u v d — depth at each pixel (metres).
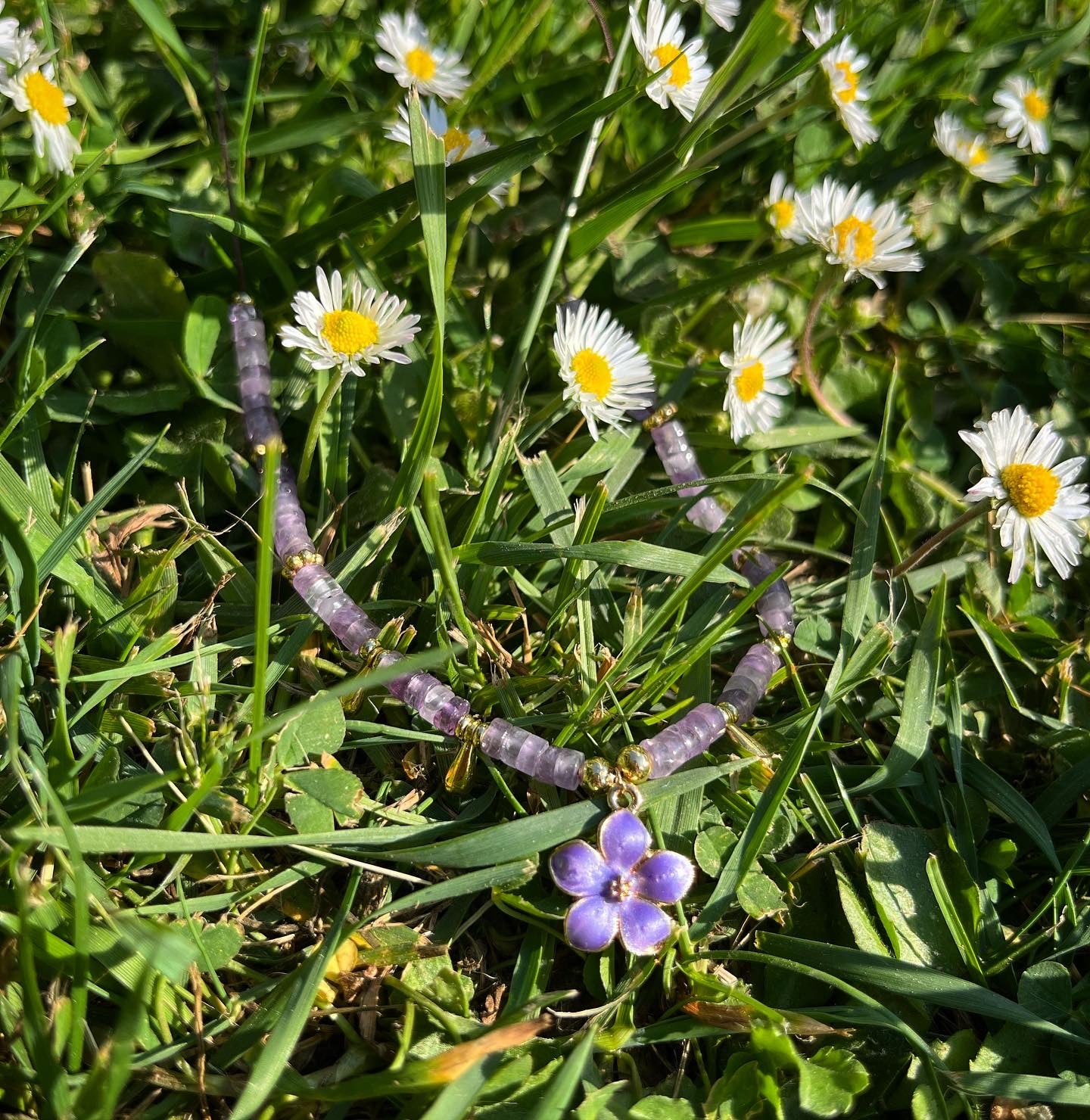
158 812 0.12
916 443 0.18
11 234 0.15
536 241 0.17
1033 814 0.14
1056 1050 0.12
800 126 0.18
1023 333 0.19
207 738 0.12
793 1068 0.12
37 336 0.14
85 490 0.14
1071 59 0.20
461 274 0.17
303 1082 0.11
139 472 0.15
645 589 0.15
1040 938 0.13
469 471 0.15
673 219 0.18
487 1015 0.12
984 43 0.20
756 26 0.14
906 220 0.18
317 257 0.16
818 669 0.16
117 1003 0.11
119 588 0.14
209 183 0.16
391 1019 0.12
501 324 0.17
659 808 0.13
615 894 0.12
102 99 0.16
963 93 0.19
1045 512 0.15
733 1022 0.12
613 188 0.15
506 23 0.16
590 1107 0.11
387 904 0.12
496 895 0.12
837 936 0.13
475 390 0.16
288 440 0.15
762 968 0.13
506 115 0.18
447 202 0.15
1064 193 0.20
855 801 0.14
